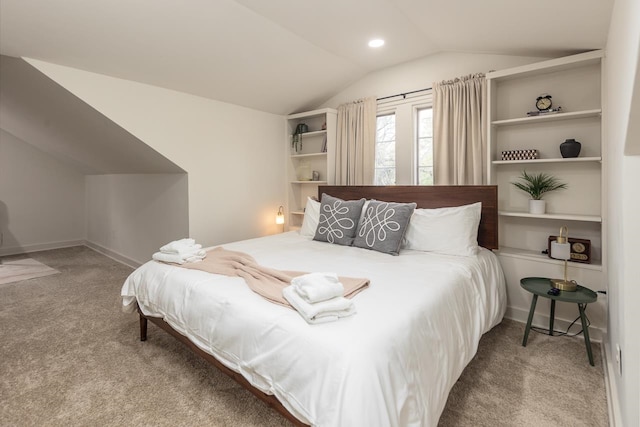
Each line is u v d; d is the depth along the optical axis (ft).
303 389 4.09
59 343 7.83
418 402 4.20
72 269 14.38
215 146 12.35
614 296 5.82
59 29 7.25
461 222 8.46
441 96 10.22
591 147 8.29
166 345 7.74
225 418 5.42
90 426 5.25
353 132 12.64
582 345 7.63
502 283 8.64
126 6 6.92
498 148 9.66
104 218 17.30
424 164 11.30
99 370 6.74
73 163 17.21
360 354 3.89
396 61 11.21
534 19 6.74
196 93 11.51
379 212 9.19
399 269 6.97
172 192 12.39
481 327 6.66
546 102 8.45
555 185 8.84
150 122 10.47
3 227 16.80
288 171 15.01
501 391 6.04
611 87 6.31
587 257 8.05
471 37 8.56
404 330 4.49
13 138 16.92
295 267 7.19
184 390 6.11
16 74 9.08
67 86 8.75
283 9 7.66
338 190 12.36
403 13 7.74
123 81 9.80
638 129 3.63
